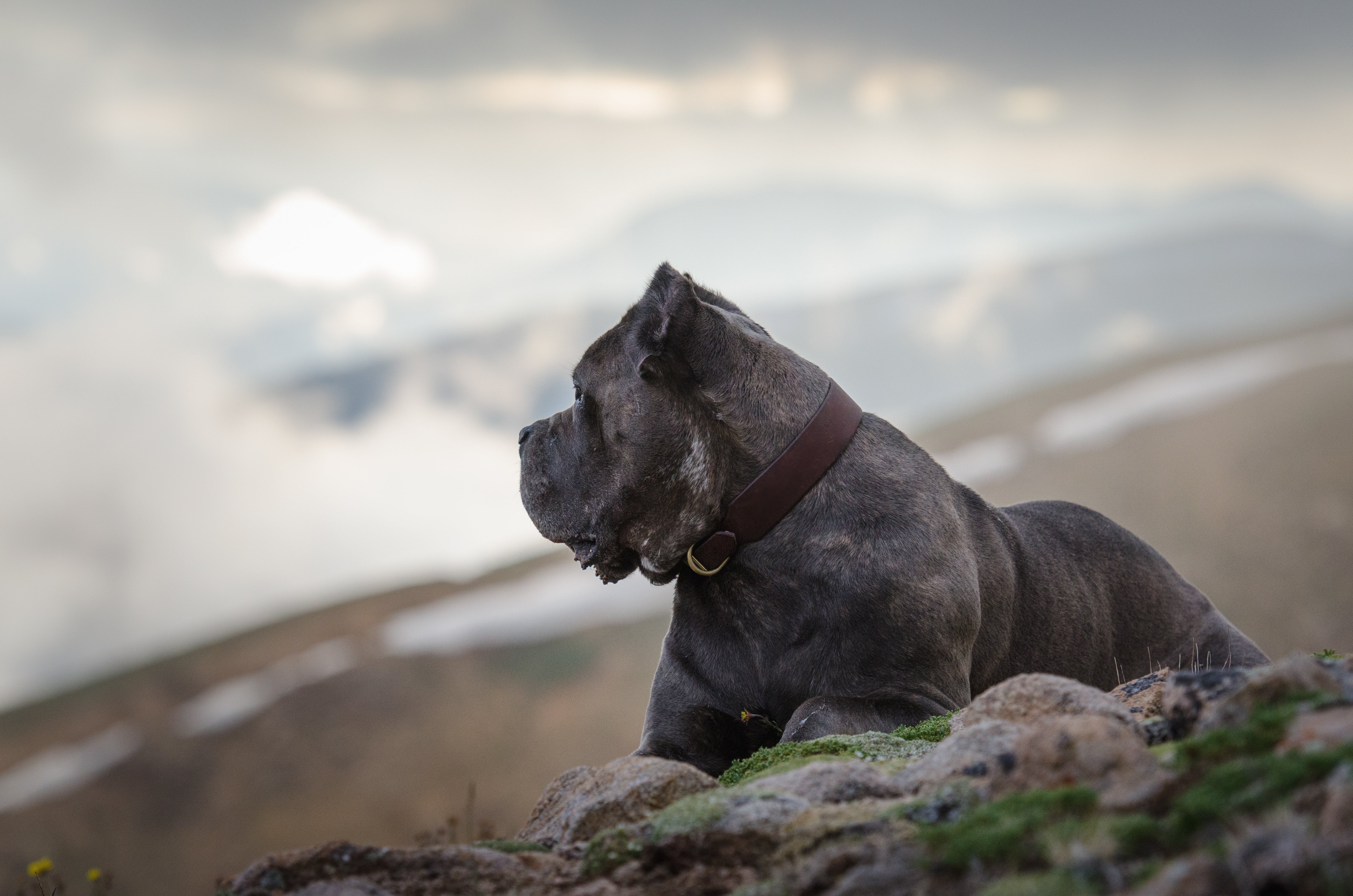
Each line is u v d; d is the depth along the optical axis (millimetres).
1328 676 2984
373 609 74625
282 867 3414
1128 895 2291
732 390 5406
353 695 61969
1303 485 65188
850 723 4773
